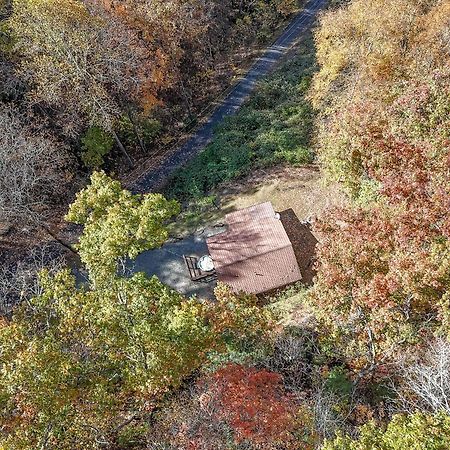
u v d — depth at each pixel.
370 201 27.61
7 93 47.25
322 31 45.09
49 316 24.39
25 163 38.66
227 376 22.66
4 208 37.47
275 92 56.78
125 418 24.88
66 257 44.31
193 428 21.36
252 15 68.31
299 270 37.59
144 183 51.31
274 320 26.55
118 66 45.03
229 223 40.72
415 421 15.75
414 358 21.23
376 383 24.41
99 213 29.83
